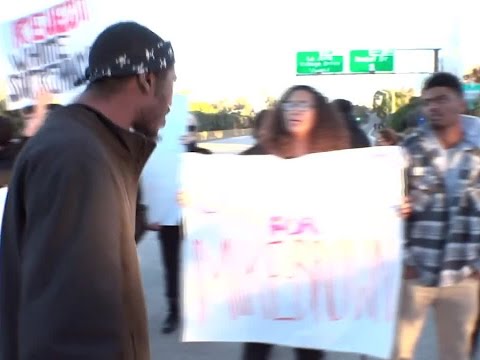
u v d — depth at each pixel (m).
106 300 1.35
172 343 4.84
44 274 1.33
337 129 3.00
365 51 34.34
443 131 3.01
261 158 2.95
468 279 3.09
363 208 2.89
